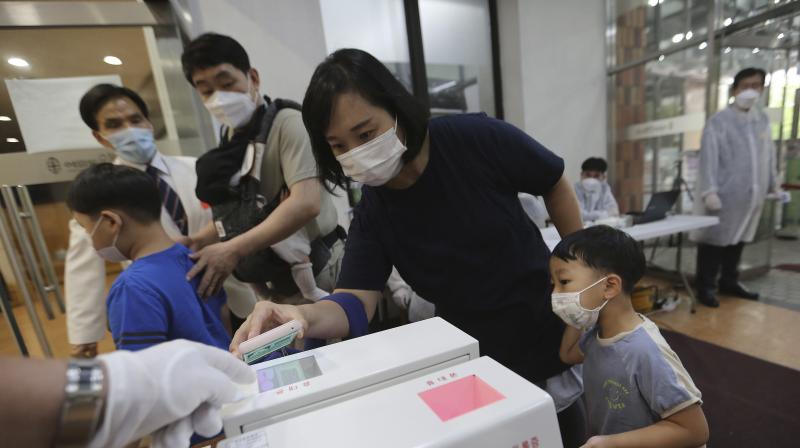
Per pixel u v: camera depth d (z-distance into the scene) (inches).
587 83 124.3
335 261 43.9
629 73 120.5
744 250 108.0
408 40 108.1
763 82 87.2
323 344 24.4
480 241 25.9
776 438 49.3
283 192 37.3
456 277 27.0
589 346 28.9
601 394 28.0
